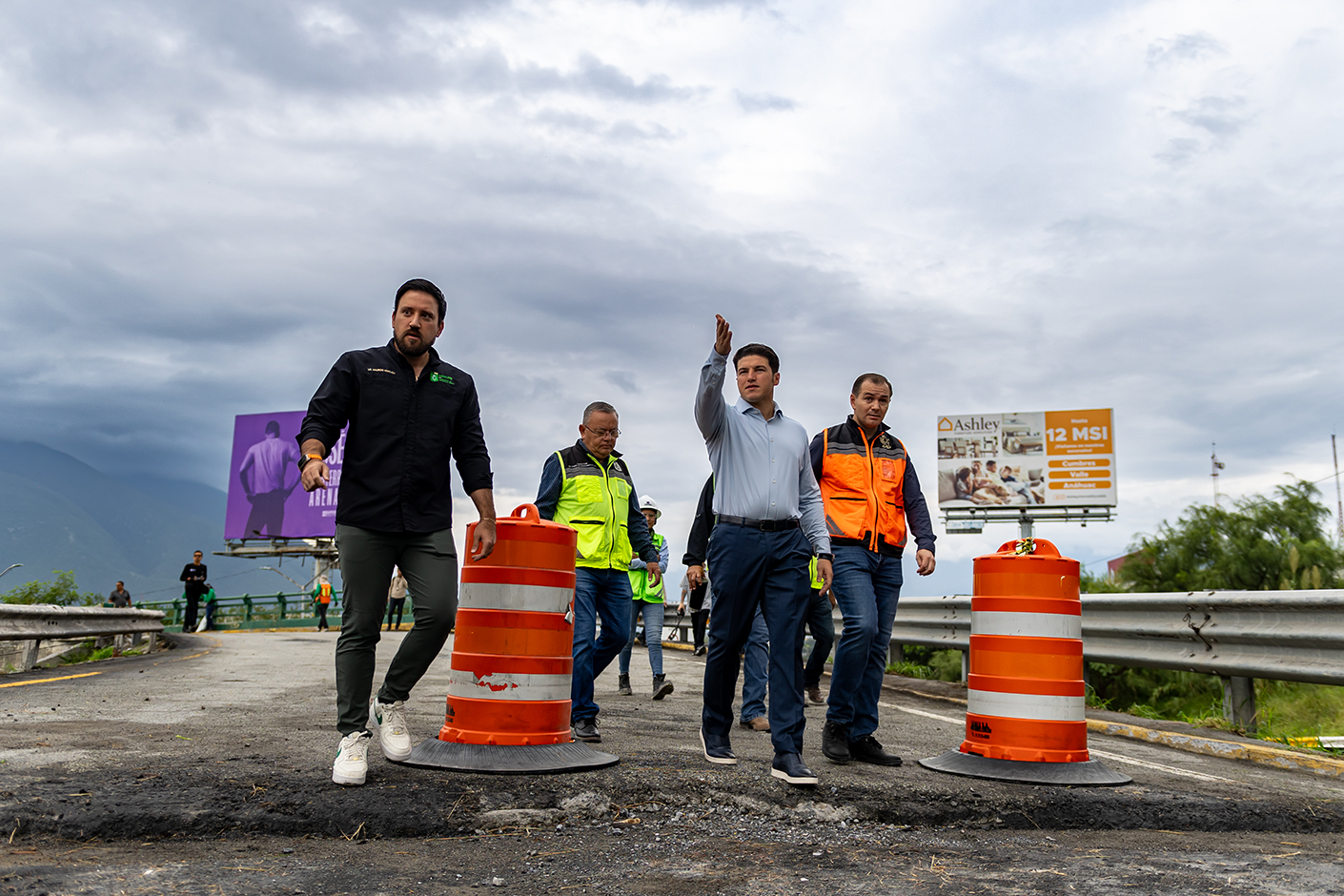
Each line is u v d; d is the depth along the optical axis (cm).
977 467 3412
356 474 392
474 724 419
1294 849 345
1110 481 3319
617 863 299
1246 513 1638
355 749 362
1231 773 508
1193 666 685
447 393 413
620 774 400
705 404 427
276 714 576
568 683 441
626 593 584
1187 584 1588
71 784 341
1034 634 463
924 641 1052
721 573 434
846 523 500
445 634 406
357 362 401
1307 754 548
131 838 303
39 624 1018
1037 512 3384
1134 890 278
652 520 962
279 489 4456
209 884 255
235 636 2091
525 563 429
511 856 302
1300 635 591
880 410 517
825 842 338
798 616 424
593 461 582
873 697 493
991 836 361
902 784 414
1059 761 453
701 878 283
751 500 432
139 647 1485
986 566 482
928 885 282
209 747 435
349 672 372
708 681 446
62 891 241
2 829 297
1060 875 296
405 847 307
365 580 383
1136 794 420
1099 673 1195
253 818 319
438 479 406
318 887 258
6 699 653
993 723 464
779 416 457
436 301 411
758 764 445
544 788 371
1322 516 1600
